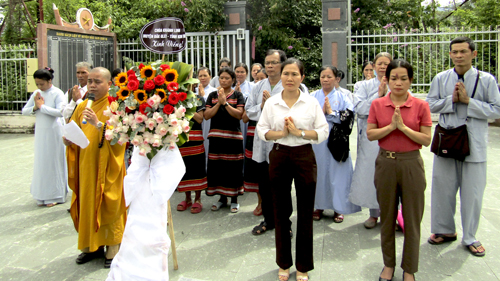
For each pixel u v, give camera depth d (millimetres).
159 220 2701
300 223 2877
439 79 3416
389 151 2781
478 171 3244
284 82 2820
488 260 3182
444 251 3354
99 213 3107
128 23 11117
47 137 4676
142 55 9703
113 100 2752
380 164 2842
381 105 2863
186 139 2955
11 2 11859
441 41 9148
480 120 3236
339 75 4328
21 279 3053
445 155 3270
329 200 4070
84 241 3158
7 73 10188
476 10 12195
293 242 3621
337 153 3951
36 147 4695
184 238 3717
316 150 4047
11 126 10094
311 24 11352
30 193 5230
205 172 4582
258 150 3758
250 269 3113
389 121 2795
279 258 2949
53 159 4711
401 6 12023
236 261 3250
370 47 10633
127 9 12258
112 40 8820
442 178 3406
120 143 2740
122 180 3271
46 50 7578
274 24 10789
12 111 10180
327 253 3379
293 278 2979
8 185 5559
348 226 3986
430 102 3438
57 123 4754
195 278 2979
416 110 2729
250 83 5500
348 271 3062
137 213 2707
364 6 11812
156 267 2648
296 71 2795
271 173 2930
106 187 3143
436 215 3461
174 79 2744
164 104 2723
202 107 4410
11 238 3818
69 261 3346
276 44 10836
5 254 3484
